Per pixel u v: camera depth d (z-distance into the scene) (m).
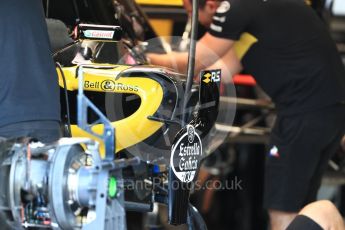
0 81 12.11
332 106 18.64
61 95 13.09
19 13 12.30
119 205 10.40
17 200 10.27
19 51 12.23
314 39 18.47
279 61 18.47
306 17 18.53
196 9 12.12
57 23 13.86
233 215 25.19
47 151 10.34
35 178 10.20
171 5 21.69
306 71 18.38
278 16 18.23
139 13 16.69
